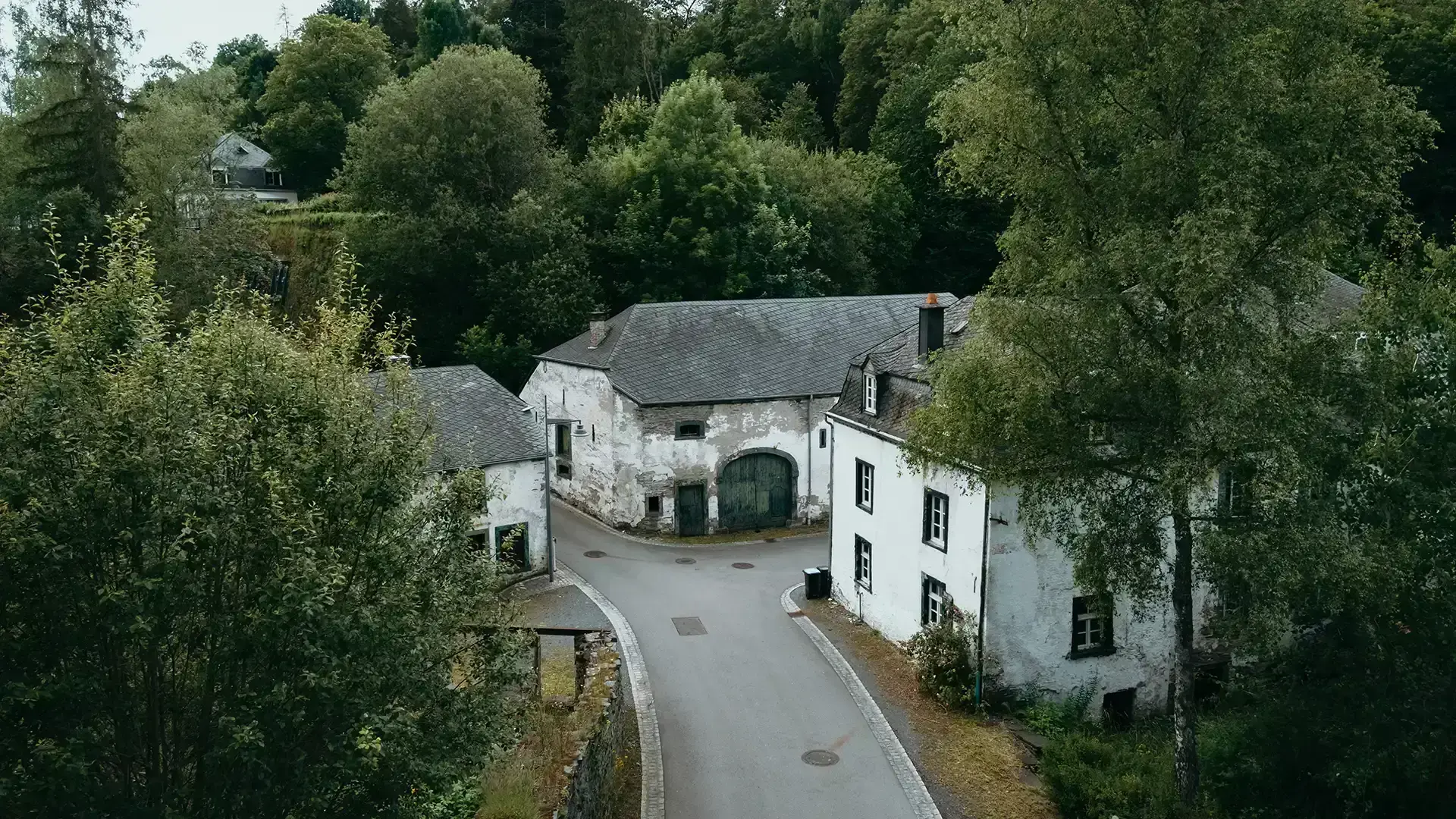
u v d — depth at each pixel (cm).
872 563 2583
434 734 1029
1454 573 1797
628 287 4853
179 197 4372
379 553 988
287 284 5081
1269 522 1574
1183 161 1568
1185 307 1545
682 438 3438
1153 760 1886
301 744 928
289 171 6781
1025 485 1722
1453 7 4812
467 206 4600
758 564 3152
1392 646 1819
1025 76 1656
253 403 991
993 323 1661
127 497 859
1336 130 1551
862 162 5753
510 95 4769
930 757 1922
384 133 4572
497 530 2894
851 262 5406
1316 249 1598
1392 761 1742
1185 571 1723
